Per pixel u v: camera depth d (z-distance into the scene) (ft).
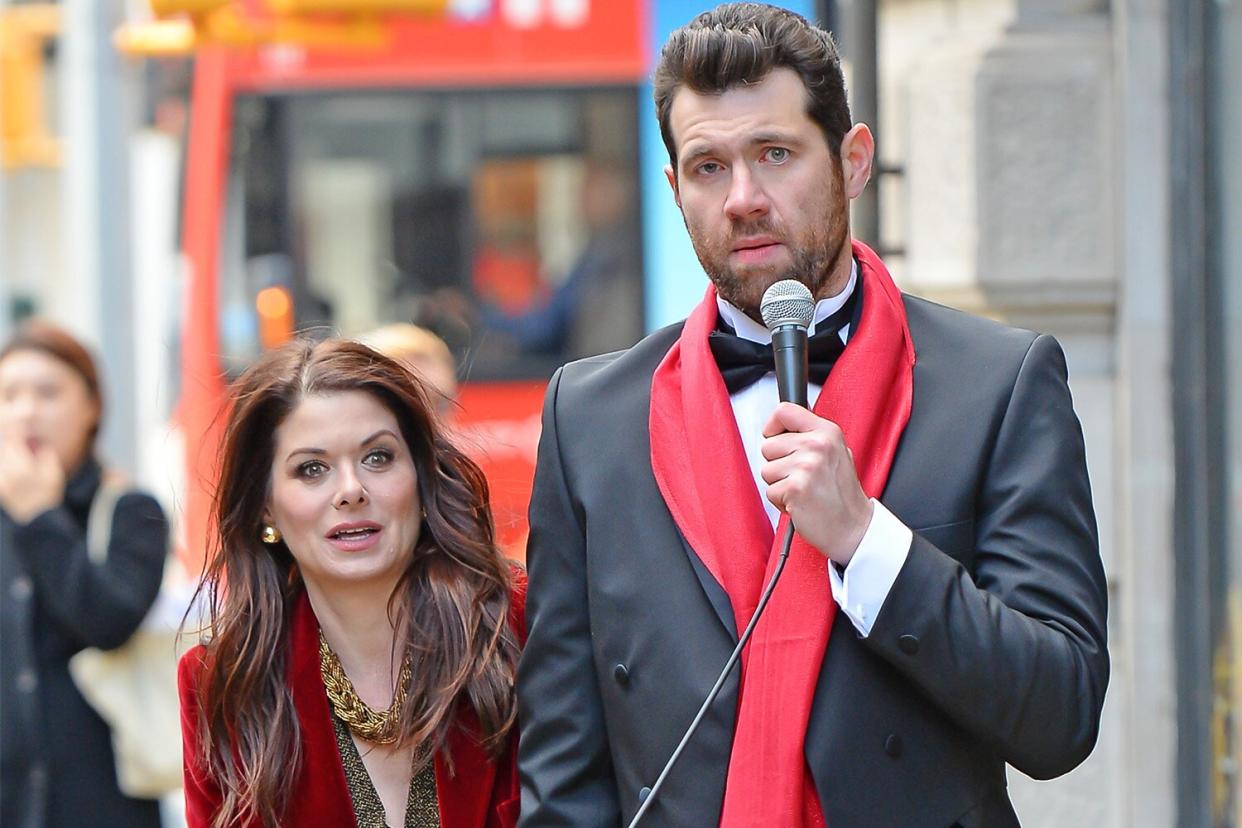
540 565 29.30
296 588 33.06
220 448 32.81
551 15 104.83
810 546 26.89
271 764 31.48
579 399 29.55
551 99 104.68
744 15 27.37
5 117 115.03
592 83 104.53
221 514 32.73
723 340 28.40
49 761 46.73
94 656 47.01
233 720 31.91
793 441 25.73
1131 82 45.60
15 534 46.80
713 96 26.91
